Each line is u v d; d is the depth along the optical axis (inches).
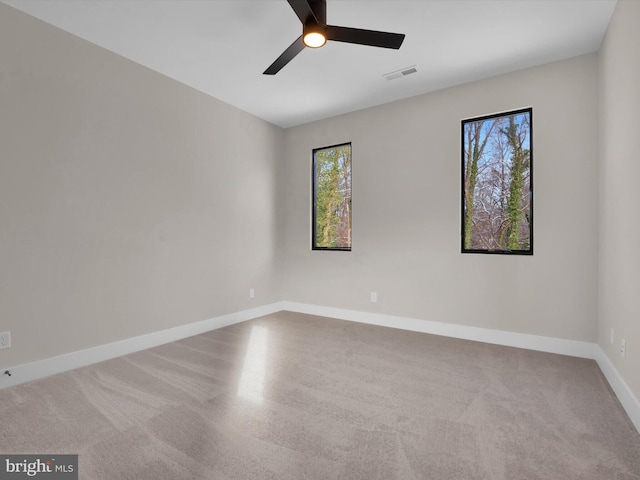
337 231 178.5
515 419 77.5
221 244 157.5
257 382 97.0
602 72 108.5
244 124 169.3
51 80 101.9
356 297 168.7
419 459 63.3
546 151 123.0
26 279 96.8
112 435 70.6
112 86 116.9
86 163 110.0
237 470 60.0
